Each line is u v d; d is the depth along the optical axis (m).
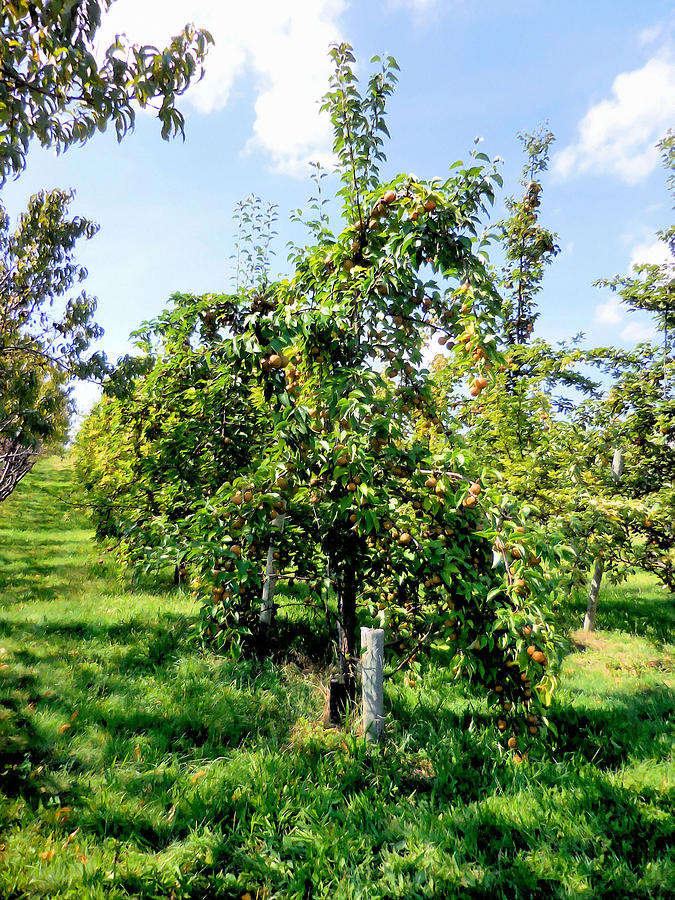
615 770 3.61
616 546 6.39
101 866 2.50
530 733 3.89
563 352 7.63
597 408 7.48
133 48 2.42
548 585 3.83
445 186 3.79
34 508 19.77
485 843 2.88
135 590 8.53
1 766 3.29
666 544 6.52
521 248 8.93
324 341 4.14
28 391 5.75
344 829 2.90
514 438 6.94
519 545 3.41
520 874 2.60
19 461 8.49
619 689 5.14
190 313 5.74
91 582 9.26
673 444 7.14
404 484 4.14
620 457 7.55
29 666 4.98
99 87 2.27
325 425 4.10
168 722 4.07
